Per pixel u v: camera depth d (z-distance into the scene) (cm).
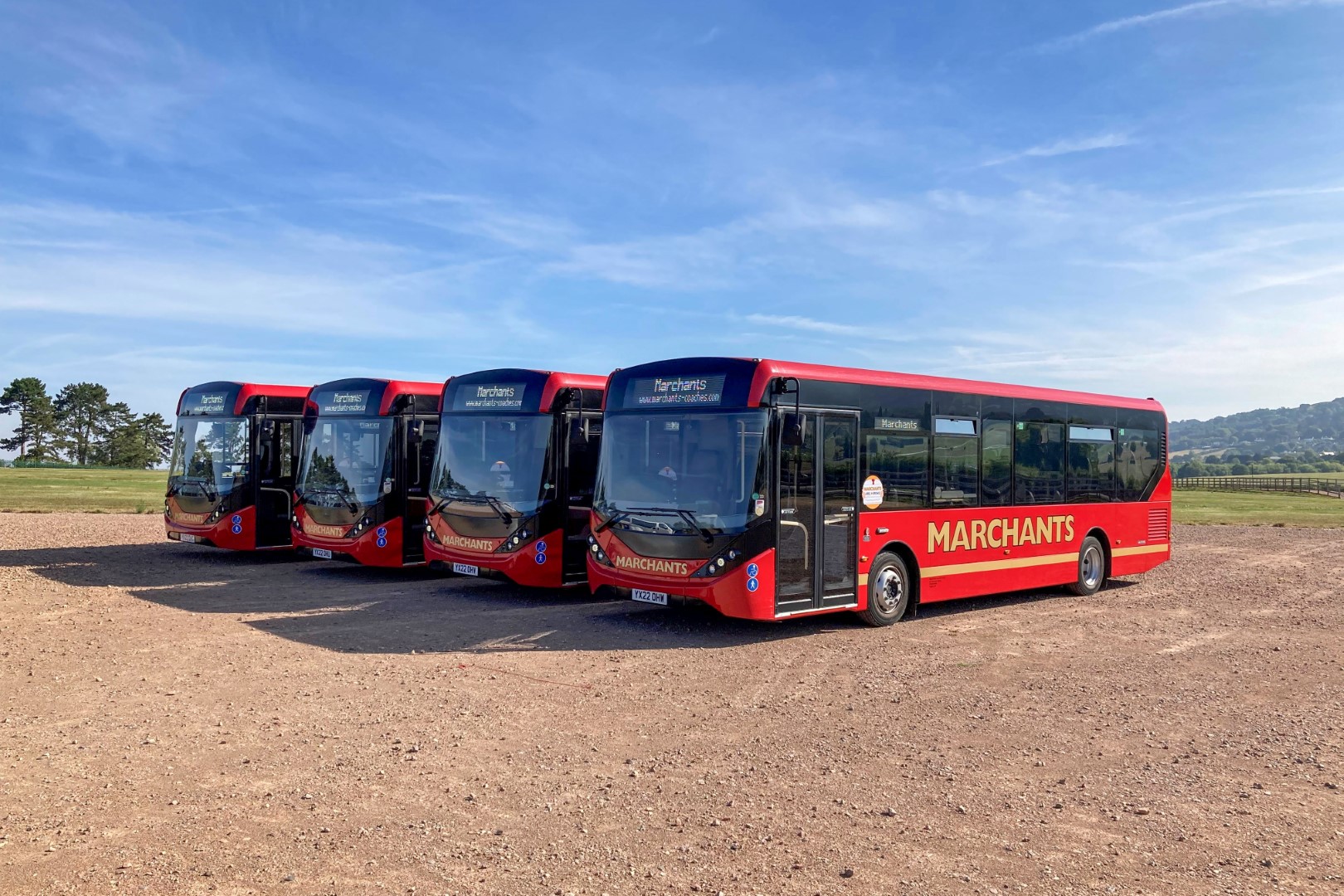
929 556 1403
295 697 894
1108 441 1762
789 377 1200
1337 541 2958
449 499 1545
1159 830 600
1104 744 786
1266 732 830
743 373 1195
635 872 528
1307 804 649
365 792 647
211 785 657
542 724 820
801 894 504
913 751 761
